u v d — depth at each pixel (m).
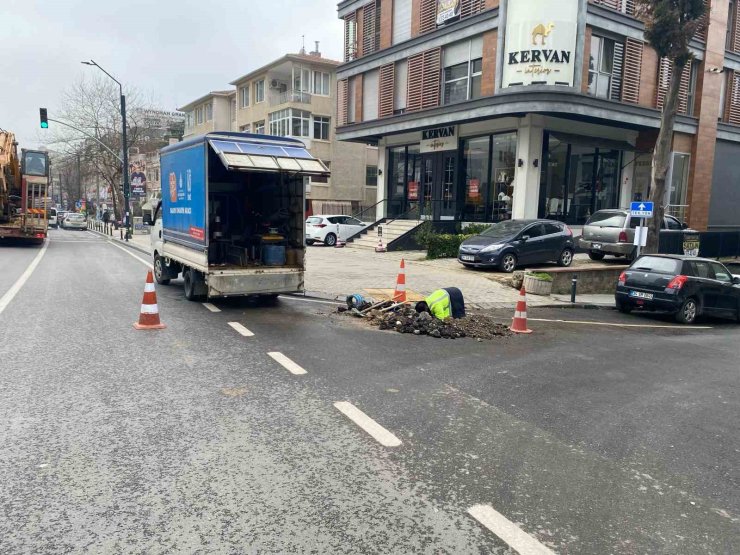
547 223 18.11
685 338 10.75
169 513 3.44
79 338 7.86
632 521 3.55
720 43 25.34
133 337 8.03
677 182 25.41
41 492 3.65
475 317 10.55
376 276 15.53
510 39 19.34
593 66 20.88
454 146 23.83
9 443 4.37
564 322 11.62
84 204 73.94
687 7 15.50
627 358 8.36
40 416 4.93
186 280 11.51
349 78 29.39
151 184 66.94
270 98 43.53
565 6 18.77
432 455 4.41
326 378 6.35
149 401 5.39
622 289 13.66
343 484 3.88
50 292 11.95
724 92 26.73
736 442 5.04
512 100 19.48
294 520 3.41
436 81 23.47
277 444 4.51
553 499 3.79
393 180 28.48
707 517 3.65
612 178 24.16
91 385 5.81
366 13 28.00
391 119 25.47
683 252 21.02
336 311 10.64
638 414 5.68
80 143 47.44
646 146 23.92
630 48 21.59
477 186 23.27
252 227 11.73
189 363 6.77
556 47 18.83
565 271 15.89
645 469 4.36
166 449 4.34
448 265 18.28
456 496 3.77
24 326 8.49
